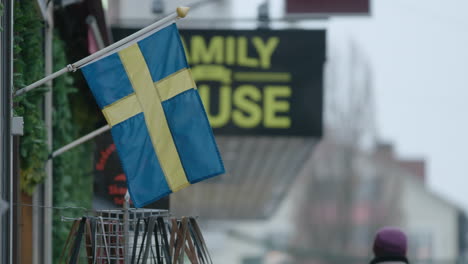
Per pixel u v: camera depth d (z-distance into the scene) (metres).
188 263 15.69
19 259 17.97
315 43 29.28
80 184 26.31
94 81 15.30
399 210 132.50
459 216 135.25
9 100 15.60
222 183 47.81
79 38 25.09
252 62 29.20
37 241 20.81
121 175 25.52
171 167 15.15
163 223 14.66
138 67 15.32
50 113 21.58
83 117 26.56
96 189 25.45
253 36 29.25
